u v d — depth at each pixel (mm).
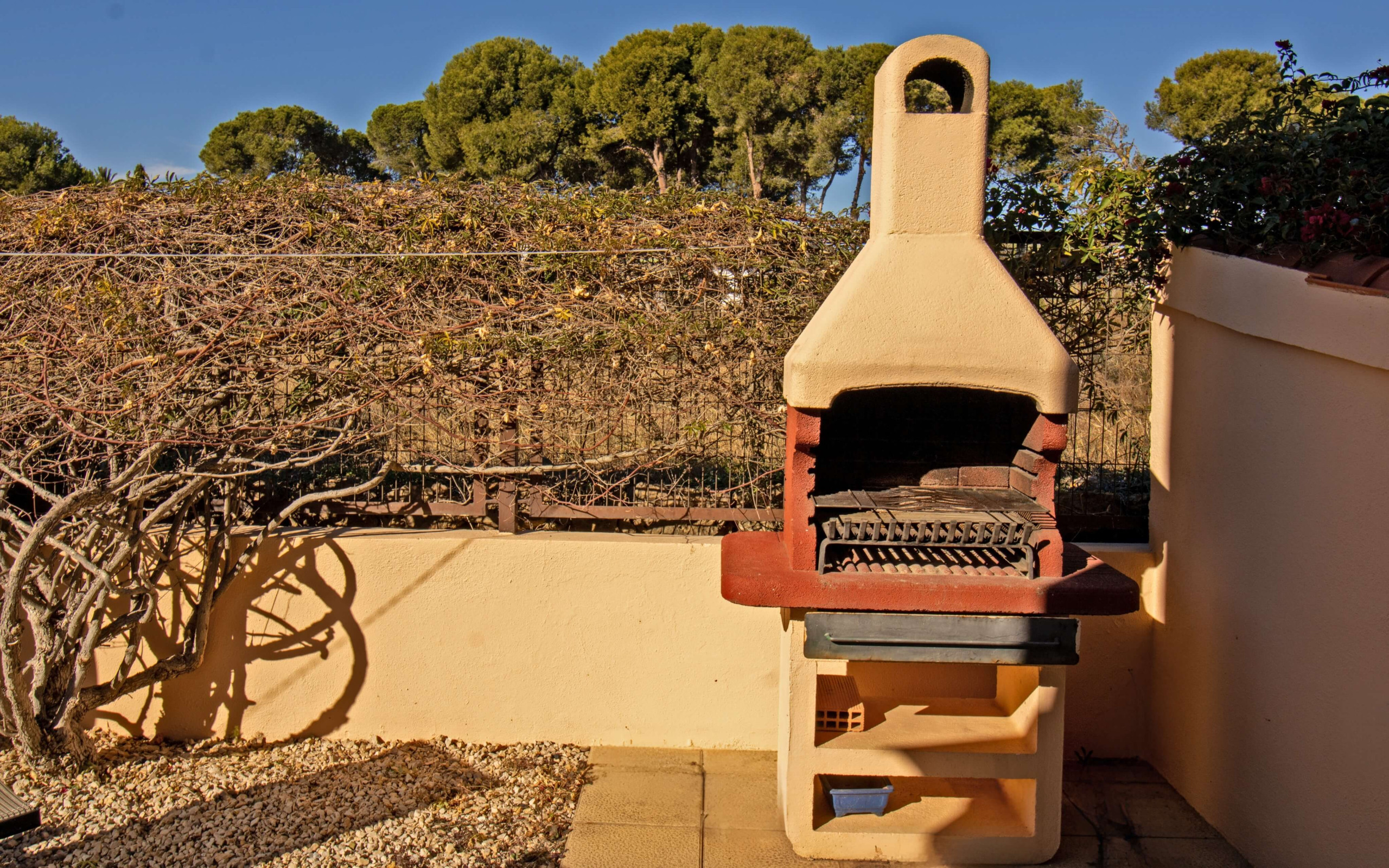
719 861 3508
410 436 4441
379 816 3789
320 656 4473
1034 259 4344
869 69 20219
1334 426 3072
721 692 4445
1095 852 3641
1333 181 3797
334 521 4633
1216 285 3727
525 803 3924
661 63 21594
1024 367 3148
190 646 4371
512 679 4453
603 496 4484
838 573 3322
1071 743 4477
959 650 3266
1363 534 2932
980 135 3221
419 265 4160
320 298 4152
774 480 4434
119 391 3961
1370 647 2900
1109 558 4359
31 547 3633
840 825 3578
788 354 3436
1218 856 3619
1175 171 4102
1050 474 3365
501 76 23906
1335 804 3059
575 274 4230
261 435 4117
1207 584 3883
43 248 4301
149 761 4285
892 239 3254
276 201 4375
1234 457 3678
